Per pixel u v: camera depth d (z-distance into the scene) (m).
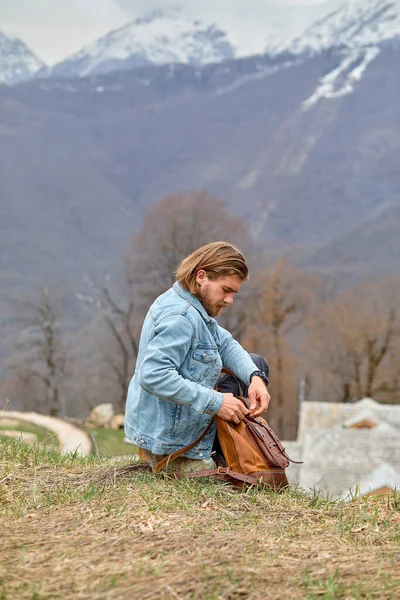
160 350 4.77
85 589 3.17
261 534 4.00
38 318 50.81
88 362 58.78
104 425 30.58
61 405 50.22
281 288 55.00
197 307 4.95
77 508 4.30
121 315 52.22
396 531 4.21
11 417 26.73
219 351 5.36
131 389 5.14
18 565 3.40
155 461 5.07
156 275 53.00
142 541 3.75
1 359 58.84
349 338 55.88
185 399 4.75
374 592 3.18
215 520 4.17
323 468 27.66
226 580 3.26
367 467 27.91
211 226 54.44
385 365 56.44
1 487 4.69
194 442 4.95
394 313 55.72
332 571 3.42
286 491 4.88
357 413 38.03
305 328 58.38
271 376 55.72
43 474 5.14
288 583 3.26
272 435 5.04
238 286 5.00
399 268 90.00
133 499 4.44
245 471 4.86
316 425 37.66
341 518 4.39
